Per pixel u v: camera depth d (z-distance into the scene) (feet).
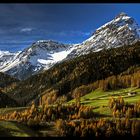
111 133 596.29
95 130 601.21
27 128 555.69
